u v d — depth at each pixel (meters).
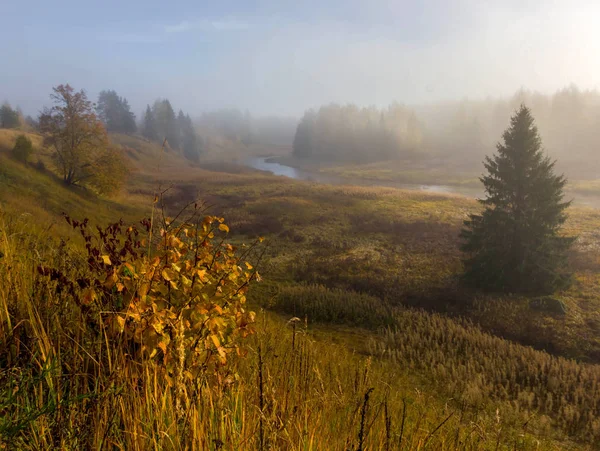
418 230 39.75
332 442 2.81
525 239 24.11
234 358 3.49
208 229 3.25
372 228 41.62
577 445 9.98
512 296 23.83
